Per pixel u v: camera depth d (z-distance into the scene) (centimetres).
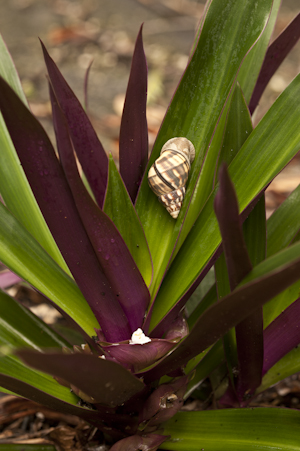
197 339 44
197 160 49
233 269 43
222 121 48
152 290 49
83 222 44
